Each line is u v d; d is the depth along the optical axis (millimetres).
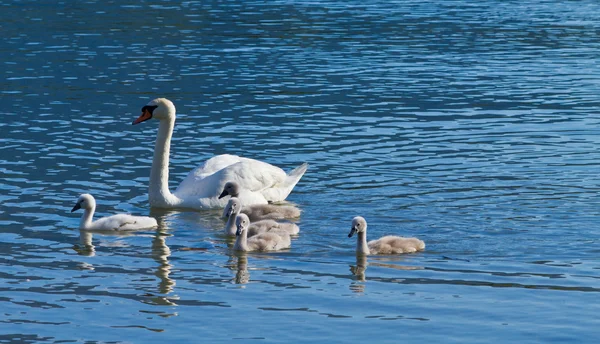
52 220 20516
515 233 19422
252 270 17359
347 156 26547
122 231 19969
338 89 37250
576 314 15109
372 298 15859
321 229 20062
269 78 39594
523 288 16281
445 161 25812
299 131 29859
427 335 14320
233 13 60500
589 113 32594
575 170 24688
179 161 26250
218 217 21453
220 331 14461
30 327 14578
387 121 31375
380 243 18297
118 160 25938
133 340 14125
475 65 43156
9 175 24016
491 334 14352
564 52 47000
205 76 39906
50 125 30156
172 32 52344
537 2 68125
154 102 21844
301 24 56000
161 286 16453
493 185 23219
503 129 30047
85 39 49375
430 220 20469
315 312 15234
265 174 22266
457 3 67375
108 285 16500
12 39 49031
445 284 16531
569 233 19391
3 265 17469
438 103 34531
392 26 55625
